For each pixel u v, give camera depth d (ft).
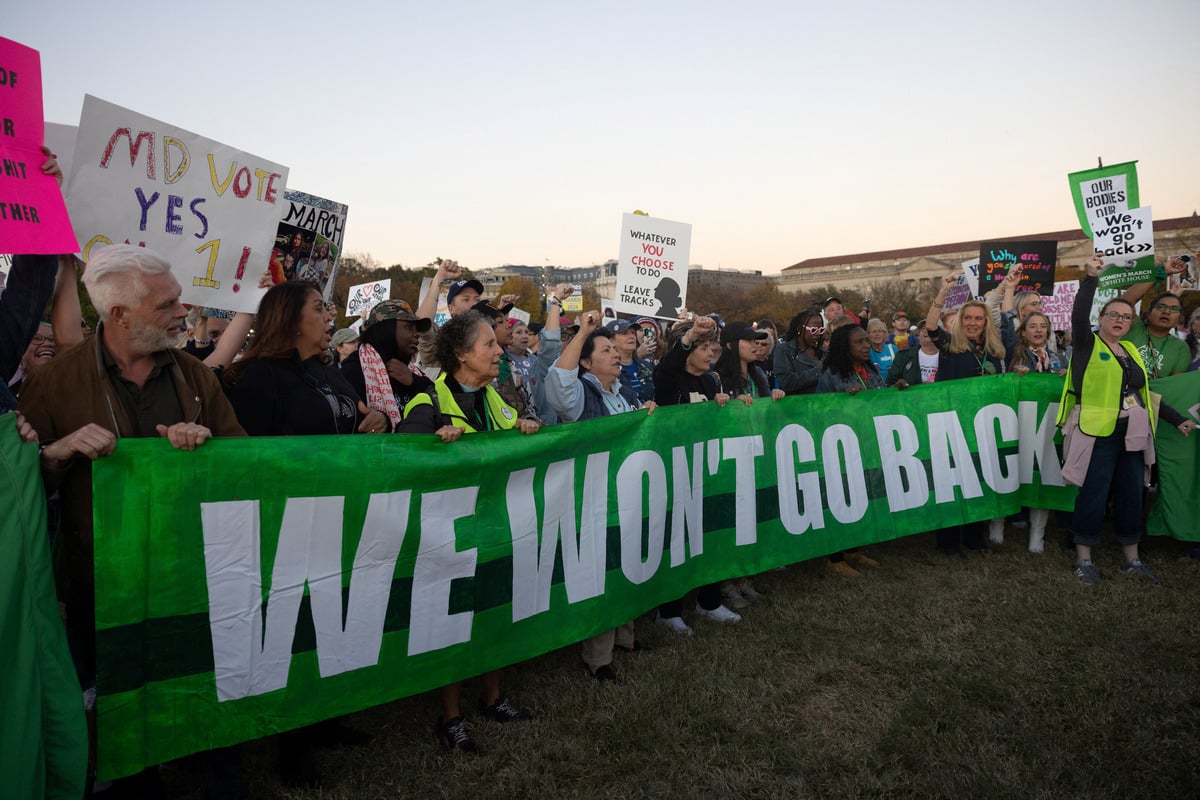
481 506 10.82
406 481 9.93
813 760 10.12
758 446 15.49
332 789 9.59
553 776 9.81
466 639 10.64
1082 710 11.28
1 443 7.04
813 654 13.33
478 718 11.30
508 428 11.63
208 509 8.38
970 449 19.06
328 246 15.07
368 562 9.64
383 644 9.82
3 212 7.68
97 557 7.73
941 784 9.53
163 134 10.60
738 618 15.07
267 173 11.91
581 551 12.14
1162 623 14.56
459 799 9.35
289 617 9.00
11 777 6.69
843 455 16.99
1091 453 17.15
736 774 9.83
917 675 12.43
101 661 7.77
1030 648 13.44
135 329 7.91
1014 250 24.99
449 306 15.53
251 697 8.73
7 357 7.89
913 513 18.06
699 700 11.68
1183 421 18.26
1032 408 19.51
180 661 8.25
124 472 7.88
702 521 14.53
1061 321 32.04
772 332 29.01
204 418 8.79
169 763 10.07
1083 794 9.34
